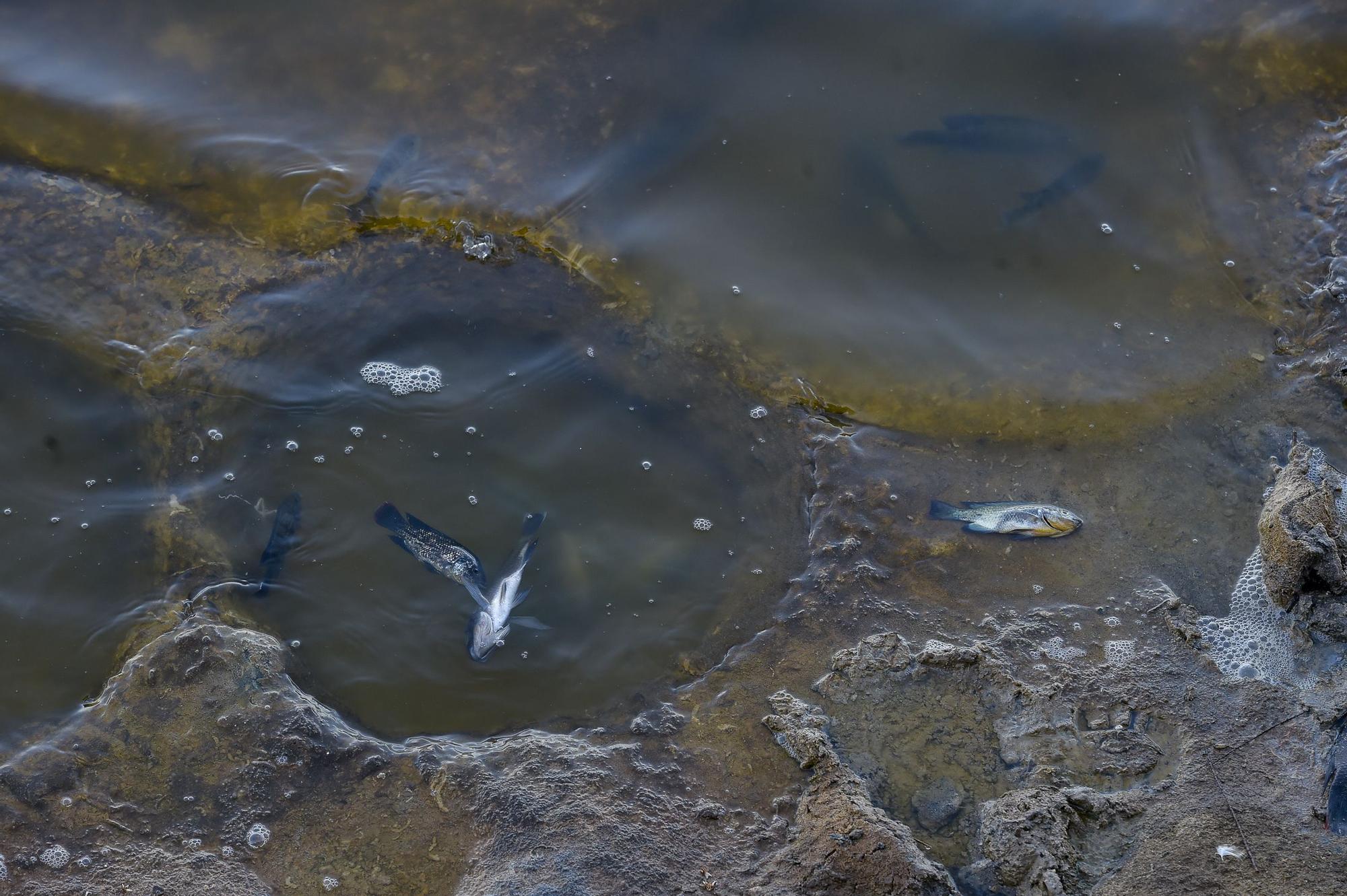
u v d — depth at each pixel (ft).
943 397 15.52
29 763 14.70
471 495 15.25
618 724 14.85
